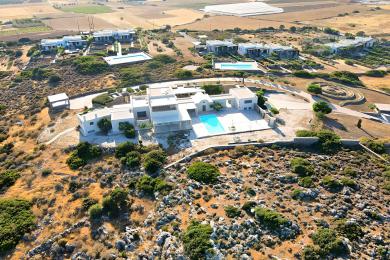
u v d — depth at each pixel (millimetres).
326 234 56250
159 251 58719
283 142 91062
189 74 143125
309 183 71875
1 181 82750
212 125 102312
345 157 85188
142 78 142875
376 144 90625
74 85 142000
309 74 146250
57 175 84750
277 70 154375
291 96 124938
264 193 69688
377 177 77250
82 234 66875
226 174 77500
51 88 141500
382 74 157375
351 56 184875
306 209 64312
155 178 79000
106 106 115812
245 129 99938
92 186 80125
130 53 178875
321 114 107000
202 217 63594
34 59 177125
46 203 75812
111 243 63406
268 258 53469
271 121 101062
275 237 57562
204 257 53594
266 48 177625
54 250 63750
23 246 66188
